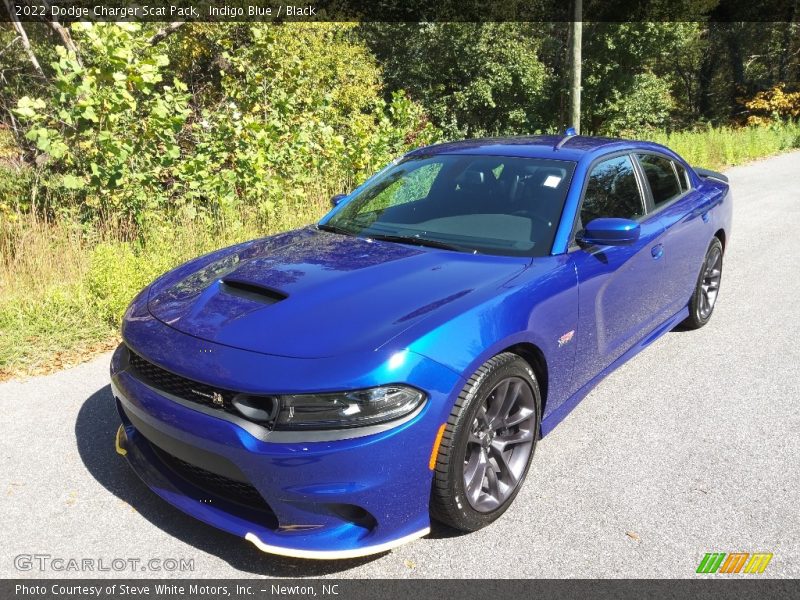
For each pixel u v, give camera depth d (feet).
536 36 75.87
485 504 9.12
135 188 22.02
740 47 120.67
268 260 10.73
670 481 10.41
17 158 25.71
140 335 9.02
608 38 71.82
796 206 37.11
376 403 7.64
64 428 11.65
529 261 10.37
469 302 8.87
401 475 7.86
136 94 24.40
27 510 9.36
